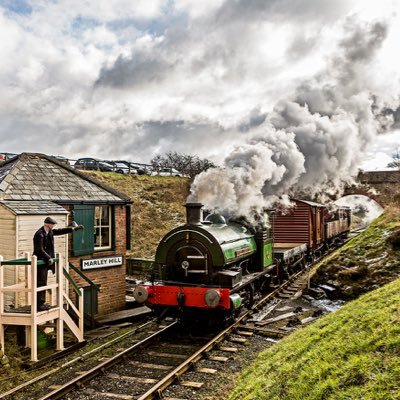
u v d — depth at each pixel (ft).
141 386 21.88
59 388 20.86
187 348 28.19
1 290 26.00
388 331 17.94
